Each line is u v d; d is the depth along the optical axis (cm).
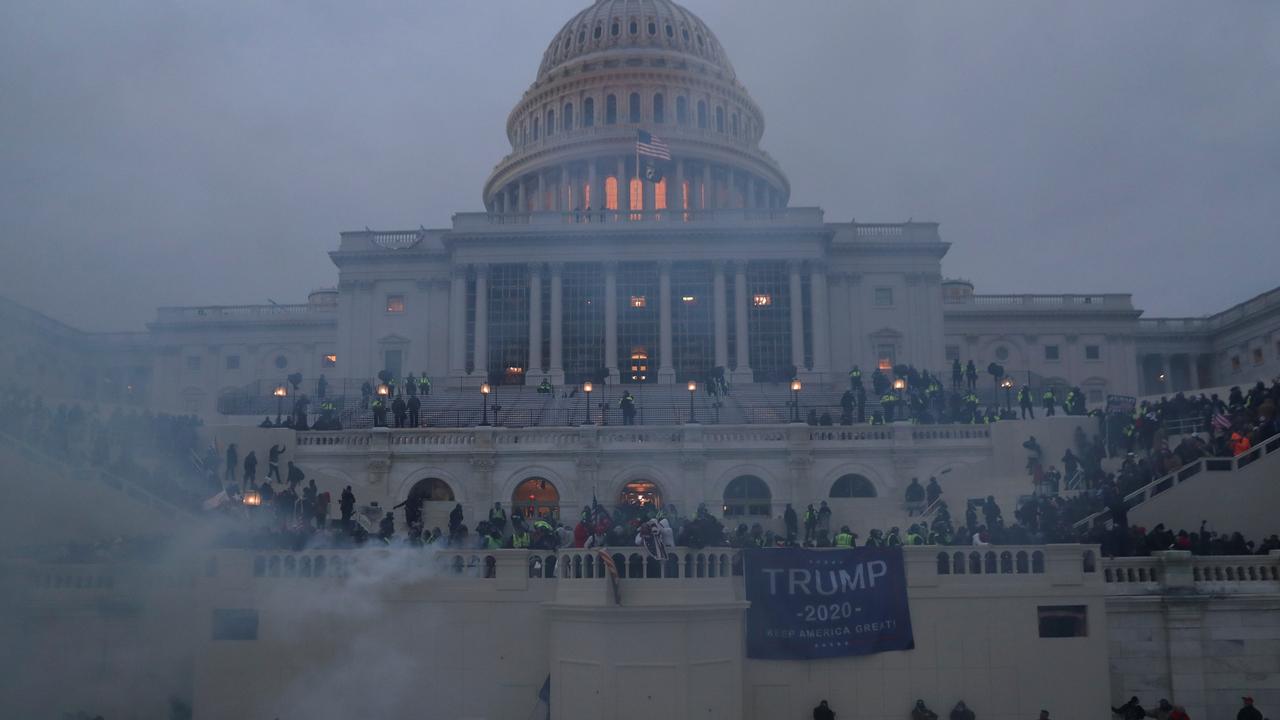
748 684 2967
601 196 10406
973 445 5272
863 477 5319
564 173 10469
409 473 5331
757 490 5338
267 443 5234
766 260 8206
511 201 11031
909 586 3028
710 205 10475
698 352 8088
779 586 2995
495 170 11181
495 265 8269
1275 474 3691
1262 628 3084
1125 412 4972
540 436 5369
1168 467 3869
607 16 11512
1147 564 3139
